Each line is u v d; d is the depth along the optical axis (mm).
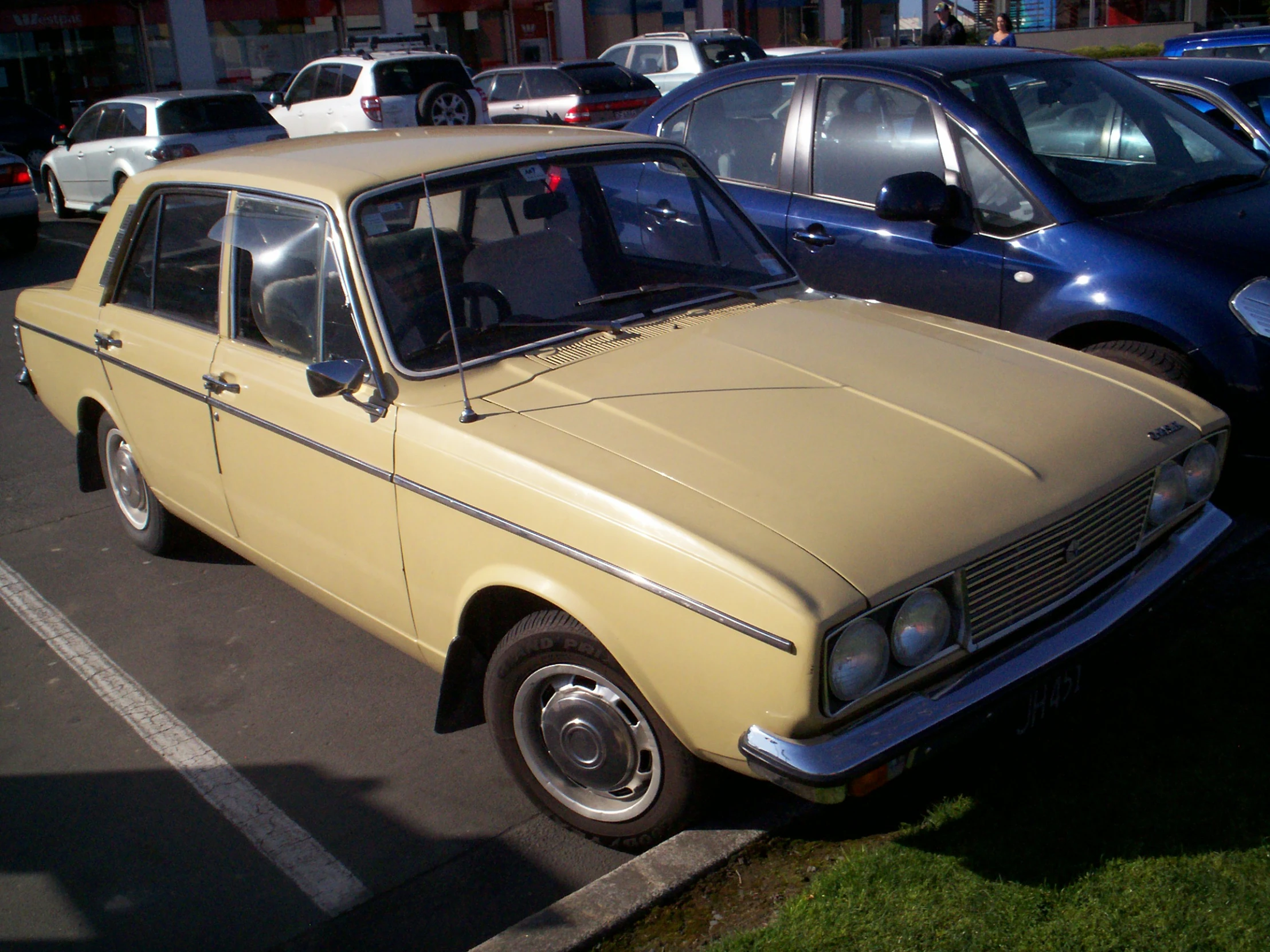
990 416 3023
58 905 3037
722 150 5867
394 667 4152
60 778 3594
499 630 3264
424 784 3480
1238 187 4973
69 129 21609
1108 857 2826
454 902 2971
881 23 39531
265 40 24859
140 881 3115
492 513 2932
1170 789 3064
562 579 2812
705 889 2869
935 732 2523
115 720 3906
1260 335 4129
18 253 13070
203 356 3945
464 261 3514
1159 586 3004
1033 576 2758
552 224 3740
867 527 2568
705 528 2574
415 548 3215
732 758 2627
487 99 19234
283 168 3758
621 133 4145
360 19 26312
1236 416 4207
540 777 3154
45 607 4754
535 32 29859
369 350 3289
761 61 5840
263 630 4465
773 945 2627
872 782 2498
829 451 2822
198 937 2900
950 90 4980
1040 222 4617
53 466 6484
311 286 3486
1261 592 4016
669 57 20109
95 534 5473
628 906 2789
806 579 2428
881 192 4672
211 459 4027
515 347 3408
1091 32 24531
